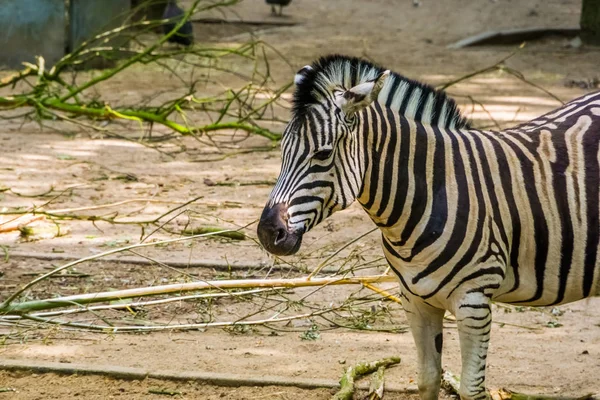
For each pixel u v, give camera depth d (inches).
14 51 1107.9
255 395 331.6
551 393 329.1
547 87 1002.1
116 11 1139.9
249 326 406.9
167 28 1173.7
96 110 767.1
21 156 722.2
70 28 1126.4
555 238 277.4
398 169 271.9
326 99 261.0
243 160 726.5
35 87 794.8
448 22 1465.3
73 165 698.8
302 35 1359.5
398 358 356.8
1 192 614.2
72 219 519.8
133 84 1023.6
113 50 853.2
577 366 356.5
